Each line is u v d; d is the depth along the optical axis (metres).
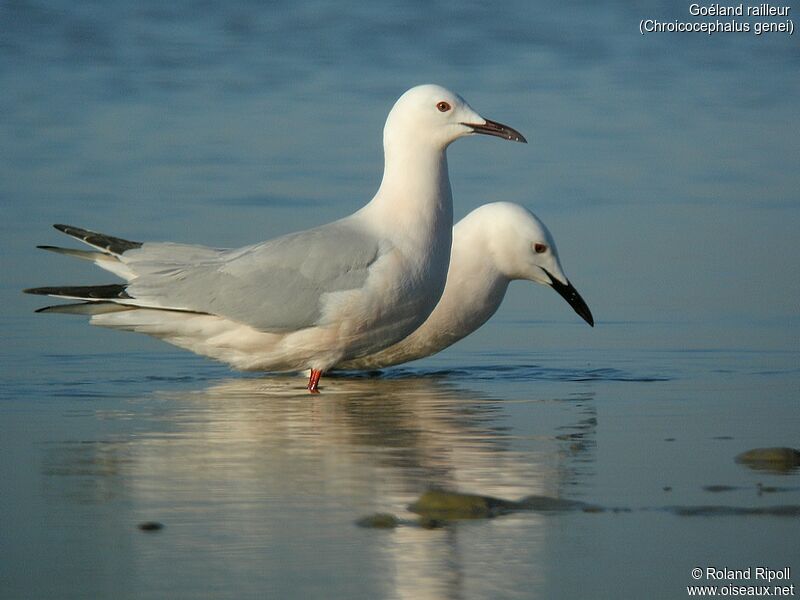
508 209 14.99
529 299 17.81
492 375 14.44
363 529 9.05
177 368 14.65
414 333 14.73
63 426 11.90
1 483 10.09
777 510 9.41
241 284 13.59
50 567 8.40
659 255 19.42
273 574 8.30
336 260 13.42
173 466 10.55
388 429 11.88
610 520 9.23
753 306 17.23
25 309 16.70
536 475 10.28
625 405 12.82
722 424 11.98
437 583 8.20
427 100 13.68
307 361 13.84
